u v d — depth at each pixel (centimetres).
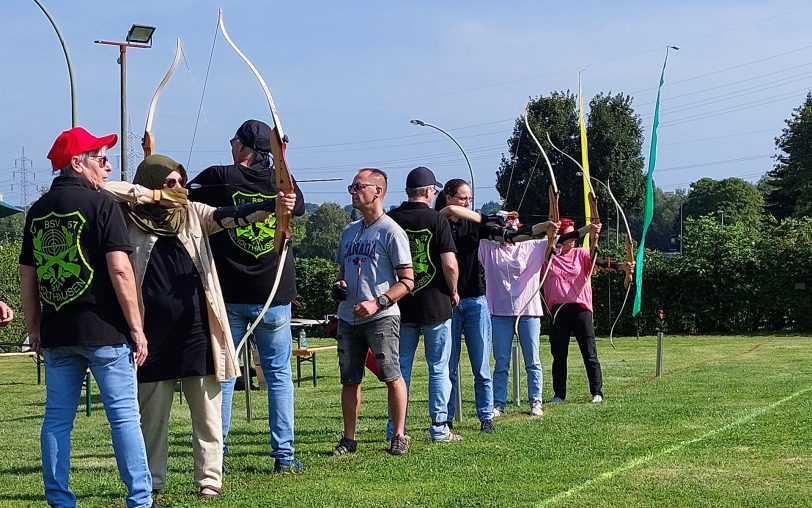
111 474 620
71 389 472
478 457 621
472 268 748
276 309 588
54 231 458
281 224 521
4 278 2145
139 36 1755
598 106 4616
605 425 753
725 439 666
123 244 462
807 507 468
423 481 548
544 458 614
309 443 727
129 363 472
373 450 671
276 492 525
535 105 4541
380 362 640
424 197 689
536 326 859
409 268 636
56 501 466
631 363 1447
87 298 457
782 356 1525
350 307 644
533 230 758
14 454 716
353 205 640
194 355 514
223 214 528
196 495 526
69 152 468
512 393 1066
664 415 799
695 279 2406
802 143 5638
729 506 474
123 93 2005
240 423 863
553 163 4481
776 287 2353
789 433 682
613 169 4597
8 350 2170
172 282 511
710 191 8588
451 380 770
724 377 1139
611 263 1016
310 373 1500
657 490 511
